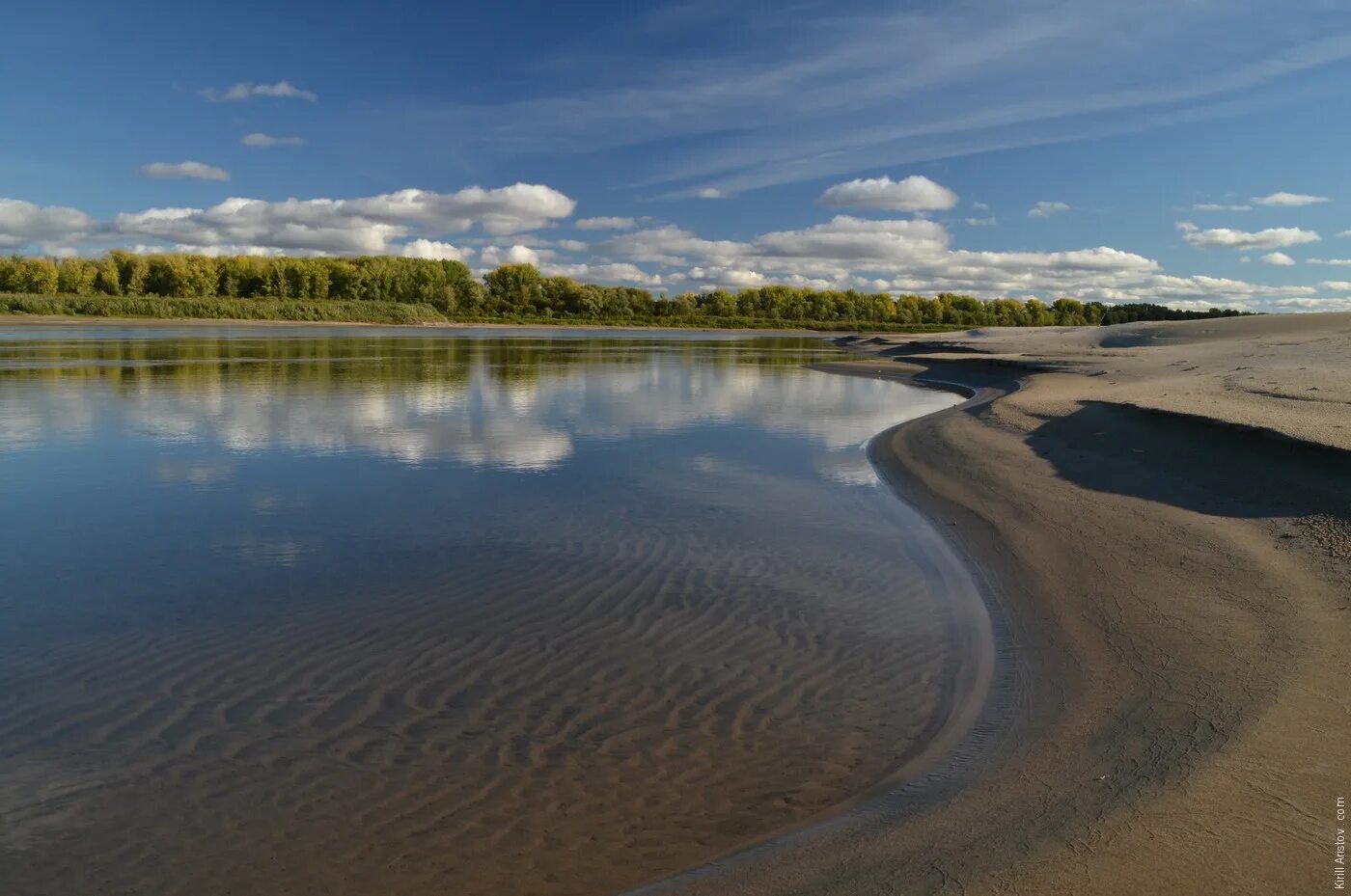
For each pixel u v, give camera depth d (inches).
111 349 1872.5
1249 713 217.5
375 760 222.5
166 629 308.7
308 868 180.4
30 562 384.5
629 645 298.0
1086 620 303.3
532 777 215.3
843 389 1295.5
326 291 4795.8
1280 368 949.2
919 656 288.8
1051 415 719.7
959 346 2062.0
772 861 176.1
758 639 303.7
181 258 4421.8
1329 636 261.7
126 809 200.2
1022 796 193.3
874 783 211.0
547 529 444.1
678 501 511.8
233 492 522.9
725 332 5078.7
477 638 303.7
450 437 738.2
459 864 181.8
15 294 3622.0
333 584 358.3
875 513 483.2
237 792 207.5
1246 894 148.7
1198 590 315.6
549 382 1291.8
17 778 211.9
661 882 173.2
